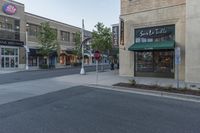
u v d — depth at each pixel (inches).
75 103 377.1
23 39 1660.9
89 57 2571.4
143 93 502.3
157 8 774.5
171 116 302.5
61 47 2130.9
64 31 2194.9
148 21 798.5
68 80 758.5
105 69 1510.8
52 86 601.6
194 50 653.3
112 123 264.8
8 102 379.2
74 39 2321.6
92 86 620.7
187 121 279.6
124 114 308.3
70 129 240.5
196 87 550.9
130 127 251.0
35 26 1819.6
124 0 862.5
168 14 747.4
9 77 863.1
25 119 276.8
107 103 380.5
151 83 622.8
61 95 458.0
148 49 762.2
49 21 1964.8
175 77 740.0
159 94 487.5
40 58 1849.2
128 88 550.0
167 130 243.4
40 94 466.9
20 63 1633.9
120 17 871.1
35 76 919.0
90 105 362.6
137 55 844.0
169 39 752.3
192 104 387.2
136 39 839.7
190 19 660.7
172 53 756.6
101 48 1375.5
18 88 554.9
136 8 829.8
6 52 1536.7
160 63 789.2
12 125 252.2
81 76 903.7
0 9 1488.7
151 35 797.9
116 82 671.8
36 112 312.5
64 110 326.3
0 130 234.8
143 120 280.2
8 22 1555.1
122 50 875.4
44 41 1708.9
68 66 2069.4
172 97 455.5
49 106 351.9
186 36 669.3
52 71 1285.7
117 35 1147.9
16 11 1604.3
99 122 268.1
